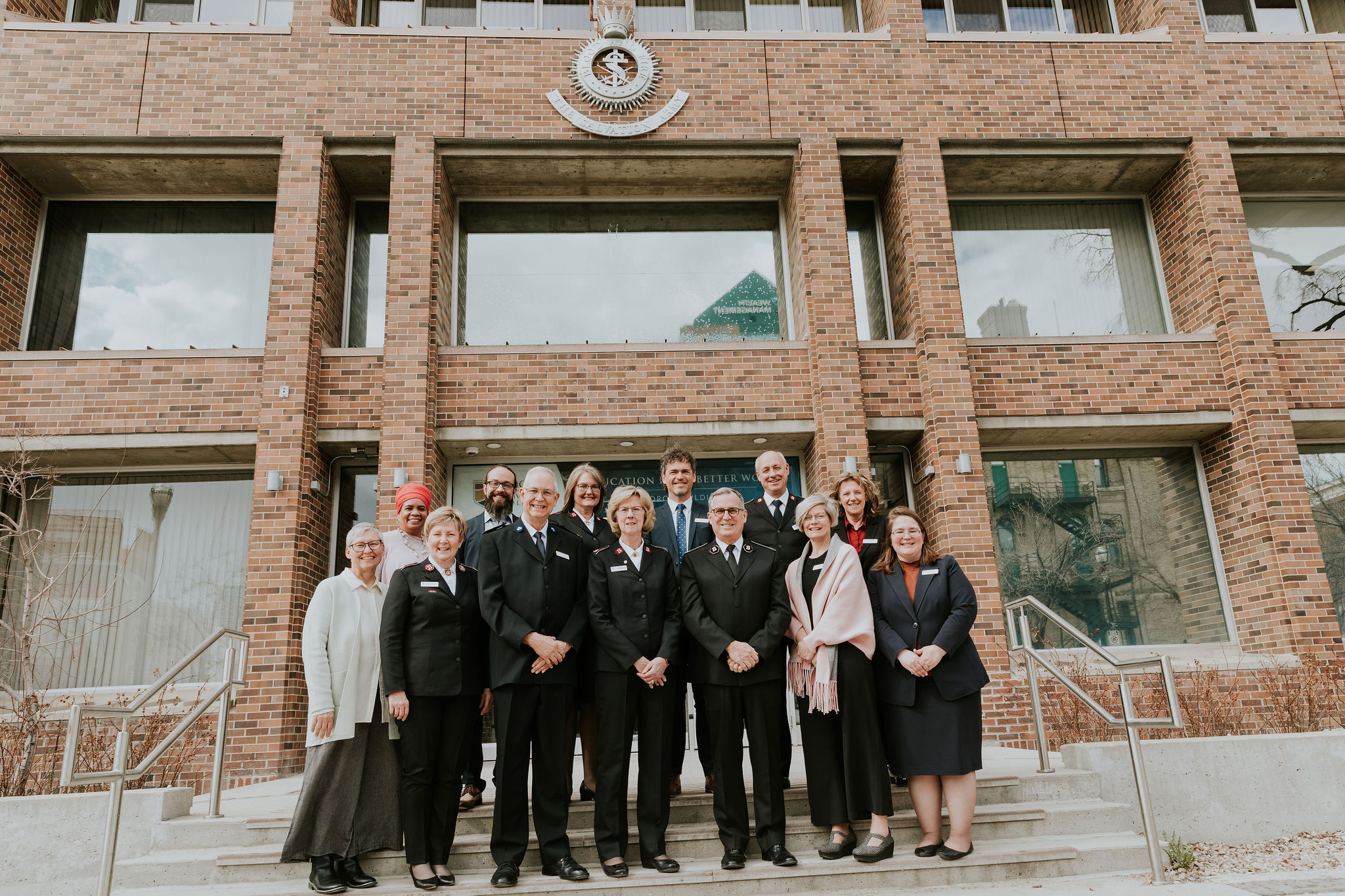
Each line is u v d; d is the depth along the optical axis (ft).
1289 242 35.53
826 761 16.19
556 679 15.48
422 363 28.84
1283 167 33.99
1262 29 36.63
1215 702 26.84
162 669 28.84
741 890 15.16
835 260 30.94
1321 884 15.28
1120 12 36.81
